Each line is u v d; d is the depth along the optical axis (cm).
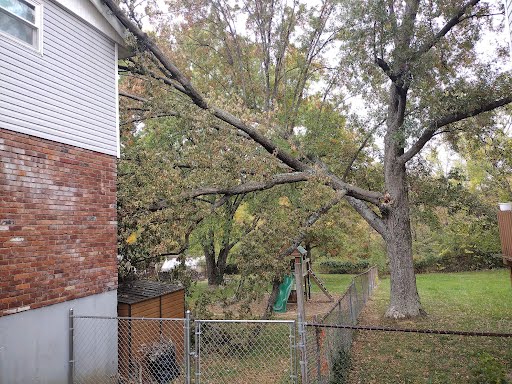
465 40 1361
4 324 591
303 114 1756
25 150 647
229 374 852
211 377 838
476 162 2556
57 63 726
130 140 1252
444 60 1379
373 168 1811
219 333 1016
